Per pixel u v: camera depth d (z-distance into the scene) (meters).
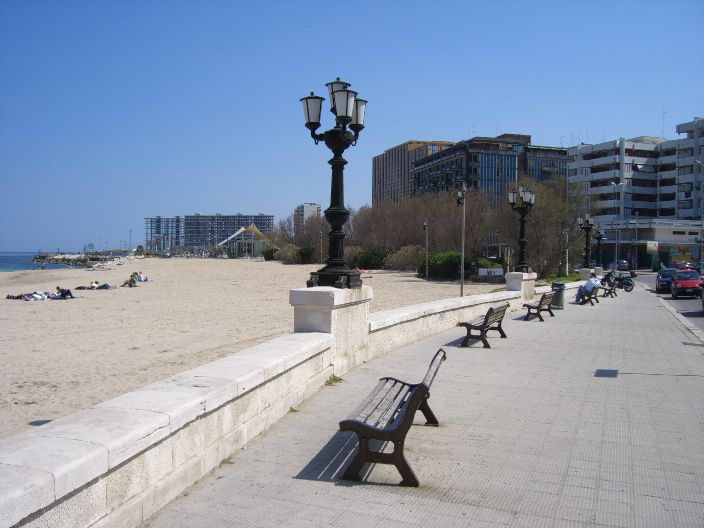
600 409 7.03
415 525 3.87
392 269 60.31
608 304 25.22
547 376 9.00
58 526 2.89
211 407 4.56
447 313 14.60
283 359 6.12
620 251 84.94
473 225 52.34
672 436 5.96
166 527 3.68
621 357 10.94
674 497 4.41
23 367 11.30
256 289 36.78
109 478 3.35
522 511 4.12
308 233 91.44
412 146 159.75
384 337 10.72
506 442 5.70
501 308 12.96
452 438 5.81
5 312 22.52
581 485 4.62
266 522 3.83
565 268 46.12
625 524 3.95
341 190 8.69
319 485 4.49
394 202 79.50
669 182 96.12
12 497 2.52
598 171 100.69
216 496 4.20
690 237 83.56
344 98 8.33
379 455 4.60
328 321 7.96
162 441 3.95
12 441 3.26
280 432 5.75
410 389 6.07
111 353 12.93
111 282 45.72
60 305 25.59
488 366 9.74
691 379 8.91
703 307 23.27
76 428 3.52
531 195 22.11
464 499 4.32
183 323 18.81
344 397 7.13
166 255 180.12
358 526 3.83
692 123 90.25
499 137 128.62
